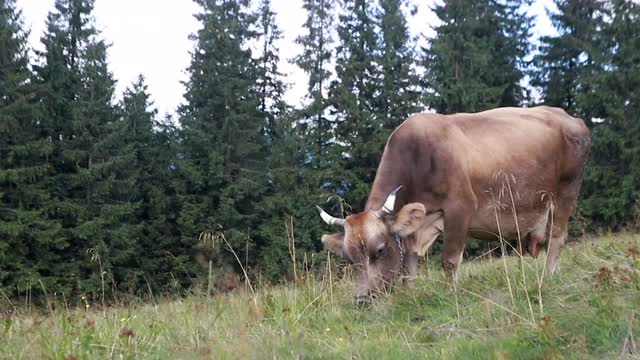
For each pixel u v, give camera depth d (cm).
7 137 2483
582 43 2839
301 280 685
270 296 621
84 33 2886
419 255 727
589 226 2383
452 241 728
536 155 808
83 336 490
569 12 3047
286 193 2767
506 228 791
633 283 466
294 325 525
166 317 608
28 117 2559
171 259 2508
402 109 2895
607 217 2405
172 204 2805
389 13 2931
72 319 566
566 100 3078
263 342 455
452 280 658
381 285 645
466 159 738
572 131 875
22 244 2317
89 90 2789
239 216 2655
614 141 2456
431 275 736
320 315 577
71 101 2786
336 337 490
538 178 810
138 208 2711
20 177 2392
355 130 2820
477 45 2917
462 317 497
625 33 2658
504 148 780
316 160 2862
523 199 796
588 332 402
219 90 2939
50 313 617
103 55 2861
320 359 427
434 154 729
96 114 2755
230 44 3028
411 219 666
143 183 2806
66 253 2475
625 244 808
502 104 3114
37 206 2477
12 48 2595
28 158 2548
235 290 737
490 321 467
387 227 669
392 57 2905
